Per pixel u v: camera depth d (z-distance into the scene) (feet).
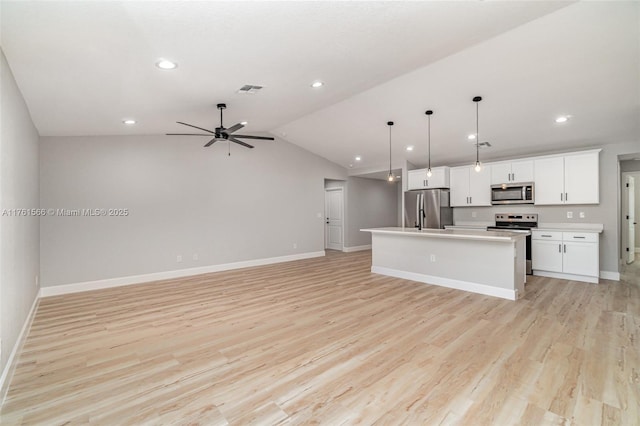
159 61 8.03
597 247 15.78
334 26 7.18
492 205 20.38
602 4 7.90
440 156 22.26
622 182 19.83
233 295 14.40
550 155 17.85
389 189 32.76
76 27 6.03
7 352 7.75
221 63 8.61
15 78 8.38
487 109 14.69
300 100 13.33
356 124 18.44
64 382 7.26
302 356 8.43
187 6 5.70
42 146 14.53
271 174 22.74
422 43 8.75
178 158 18.47
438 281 15.99
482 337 9.50
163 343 9.34
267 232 22.52
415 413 6.03
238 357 8.43
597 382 7.01
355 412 6.09
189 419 5.93
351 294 14.39
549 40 9.50
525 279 15.71
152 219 17.56
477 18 7.61
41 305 13.08
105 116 12.51
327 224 31.19
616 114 13.88
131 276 16.85
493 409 6.12
